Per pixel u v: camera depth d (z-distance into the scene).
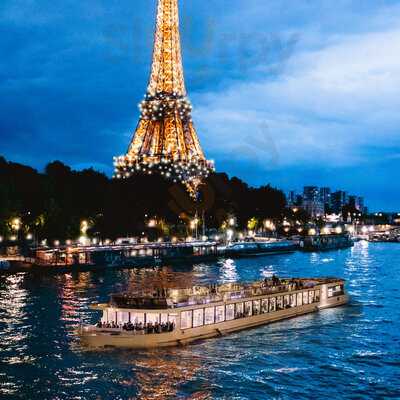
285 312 73.69
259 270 142.38
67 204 165.00
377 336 64.88
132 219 180.00
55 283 109.44
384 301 88.25
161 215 190.25
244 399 45.34
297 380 49.78
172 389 47.44
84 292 96.06
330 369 52.81
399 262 169.38
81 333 59.38
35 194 158.00
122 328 60.28
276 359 55.59
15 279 115.56
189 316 61.84
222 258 181.38
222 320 65.44
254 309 69.62
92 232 178.00
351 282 114.44
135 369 52.09
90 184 180.00
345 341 62.50
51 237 159.50
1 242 165.75
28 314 74.88
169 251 161.88
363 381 49.75
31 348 58.31
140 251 153.50
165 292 65.19
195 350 58.12
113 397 45.72
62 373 51.03
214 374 51.03
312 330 67.25
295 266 154.50
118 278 120.69
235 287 72.19
